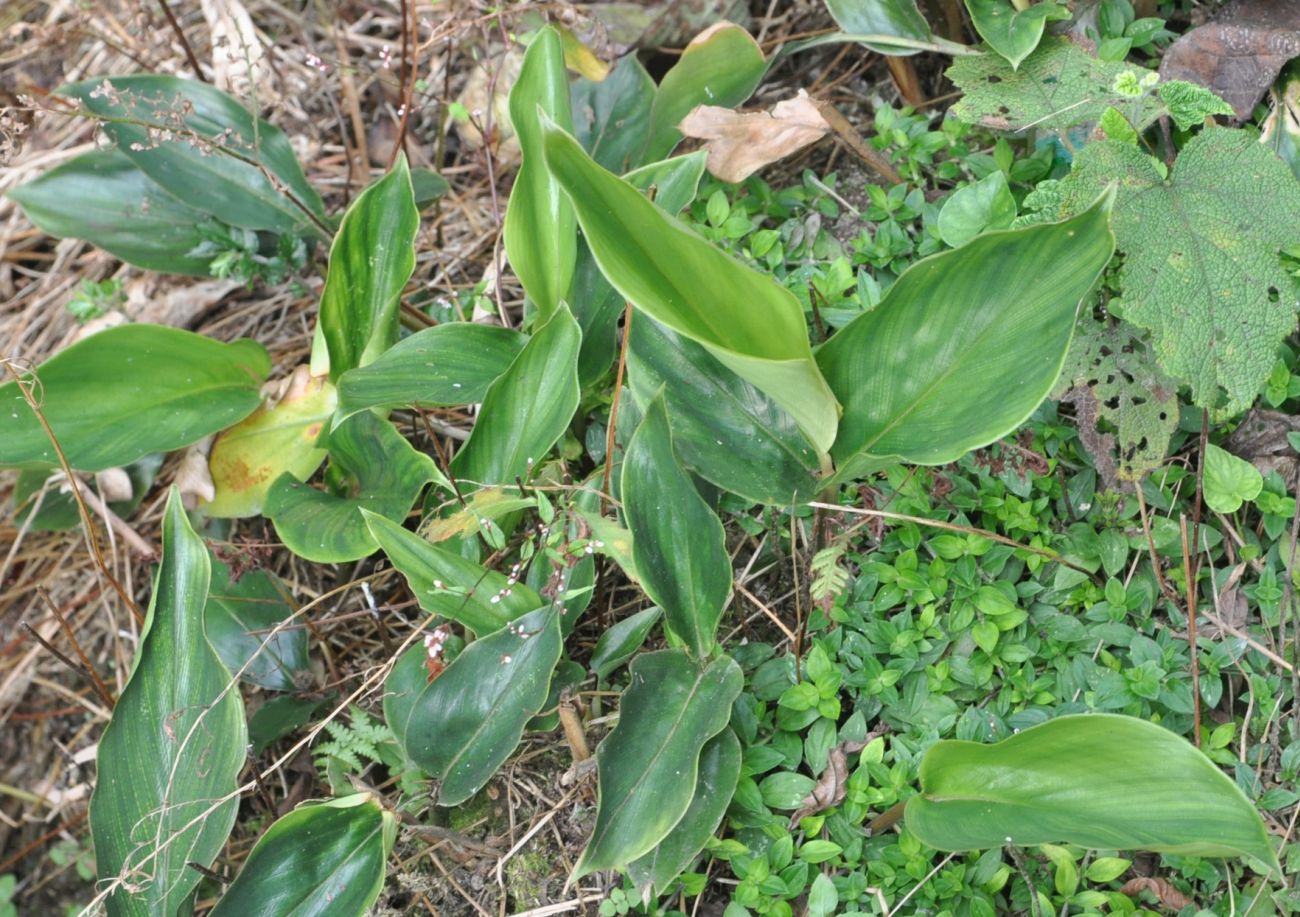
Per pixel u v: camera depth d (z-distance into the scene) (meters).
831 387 0.62
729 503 0.74
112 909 0.63
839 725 0.68
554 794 0.69
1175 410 0.66
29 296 1.05
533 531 0.69
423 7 1.04
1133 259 0.65
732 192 0.84
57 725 0.97
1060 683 0.66
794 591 0.73
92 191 0.88
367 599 0.79
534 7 0.81
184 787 0.64
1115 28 0.78
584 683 0.70
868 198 0.83
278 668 0.76
